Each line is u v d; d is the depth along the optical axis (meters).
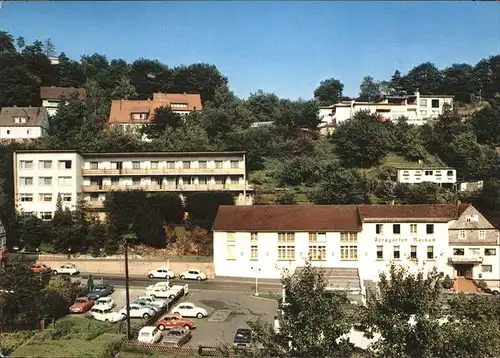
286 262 57.84
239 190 77.62
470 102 121.56
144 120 106.38
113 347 32.31
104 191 75.81
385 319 23.23
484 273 54.09
